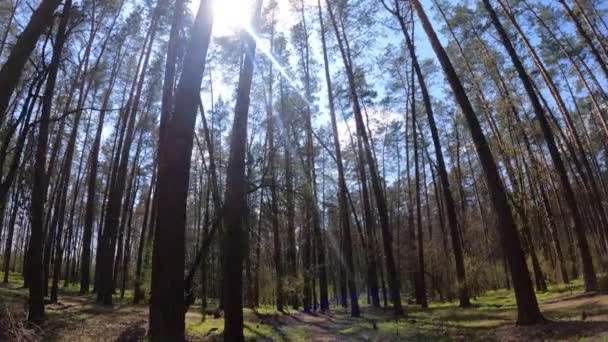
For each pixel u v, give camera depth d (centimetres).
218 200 1650
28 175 1390
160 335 621
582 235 1873
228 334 1125
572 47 2556
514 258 1221
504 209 1245
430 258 3111
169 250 649
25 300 1803
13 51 557
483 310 1934
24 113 941
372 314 2305
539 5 2481
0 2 1747
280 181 1548
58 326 1352
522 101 2631
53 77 1359
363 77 2467
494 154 2139
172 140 685
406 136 3347
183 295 653
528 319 1181
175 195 666
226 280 1162
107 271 2253
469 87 2572
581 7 2153
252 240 1592
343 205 2406
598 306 1416
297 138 2647
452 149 3972
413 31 2366
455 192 4231
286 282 1750
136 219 4766
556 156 1936
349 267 2330
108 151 3534
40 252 1412
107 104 2772
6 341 664
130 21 2261
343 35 2375
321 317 2247
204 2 746
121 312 1861
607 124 2581
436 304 2902
